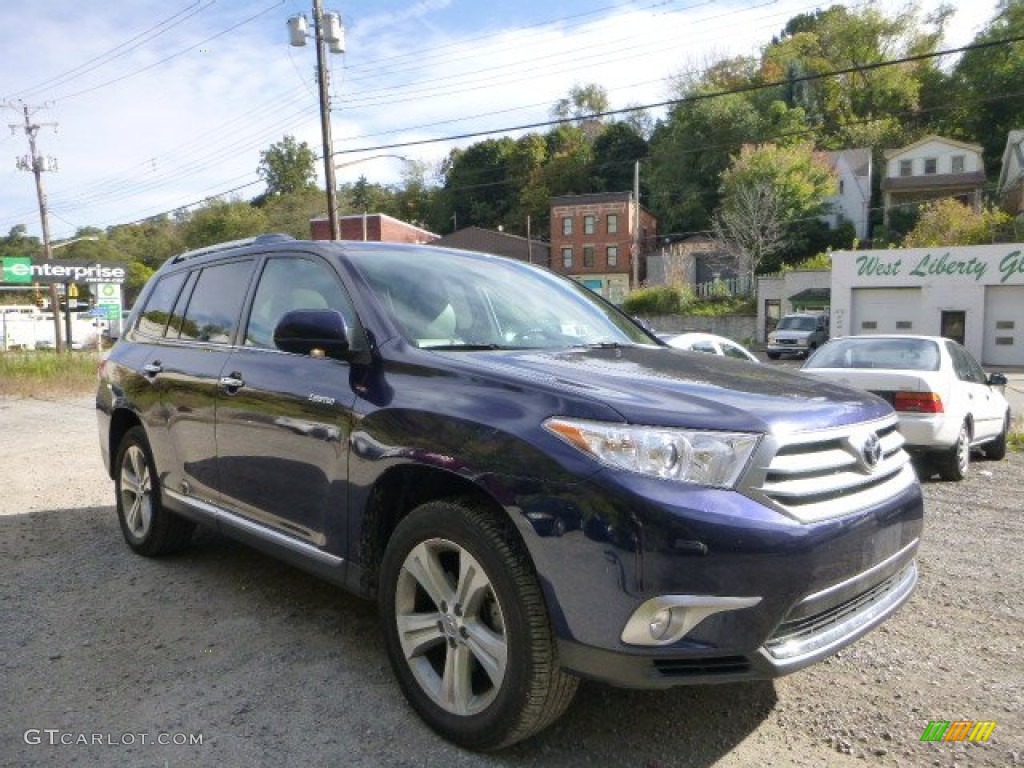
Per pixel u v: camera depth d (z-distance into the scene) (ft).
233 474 12.09
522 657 7.91
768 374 10.08
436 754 8.57
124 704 9.67
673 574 7.27
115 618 12.37
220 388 12.30
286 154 296.71
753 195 171.12
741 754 8.66
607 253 202.18
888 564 8.84
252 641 11.50
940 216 137.18
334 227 75.92
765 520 7.52
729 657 7.62
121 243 259.39
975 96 213.66
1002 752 8.75
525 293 12.75
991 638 11.90
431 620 8.98
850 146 226.79
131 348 15.81
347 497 9.86
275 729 9.09
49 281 124.77
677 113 223.71
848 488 8.44
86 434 34.86
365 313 10.49
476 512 8.40
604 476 7.52
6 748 8.69
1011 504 20.84
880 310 107.76
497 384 8.72
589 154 260.42
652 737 8.99
